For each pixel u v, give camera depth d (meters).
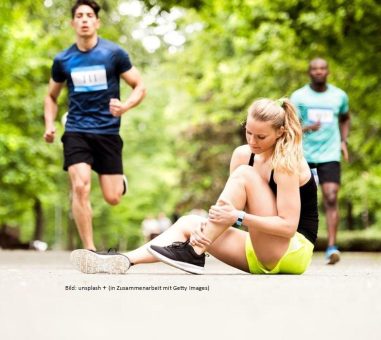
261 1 22.33
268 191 7.56
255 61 29.27
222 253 7.91
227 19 26.09
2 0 23.41
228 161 45.19
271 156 7.60
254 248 7.74
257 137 7.38
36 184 37.22
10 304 5.14
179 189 47.16
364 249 25.34
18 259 16.06
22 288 6.25
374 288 6.35
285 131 7.48
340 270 10.37
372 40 21.19
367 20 20.80
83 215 10.69
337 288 6.32
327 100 12.85
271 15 21.86
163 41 23.22
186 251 7.72
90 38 10.90
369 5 20.45
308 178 7.78
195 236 7.66
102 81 10.85
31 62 30.34
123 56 10.94
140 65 23.28
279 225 7.45
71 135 10.84
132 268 10.18
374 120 26.25
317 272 9.48
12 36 30.14
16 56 30.20
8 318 4.45
